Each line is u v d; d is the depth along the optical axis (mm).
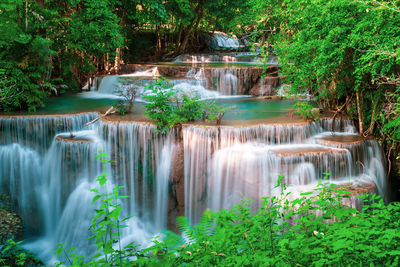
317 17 9211
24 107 12523
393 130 10242
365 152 9852
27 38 11367
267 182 8961
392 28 7711
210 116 10609
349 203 8086
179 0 21219
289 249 3328
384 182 10180
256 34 11992
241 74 16375
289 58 10711
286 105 13461
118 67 18828
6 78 11523
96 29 13156
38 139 11008
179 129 9961
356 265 2912
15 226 9758
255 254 3057
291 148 9477
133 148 10203
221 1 25125
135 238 9875
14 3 11055
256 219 3699
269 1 11250
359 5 7676
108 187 10234
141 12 19094
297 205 7582
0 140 10734
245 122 10367
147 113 10438
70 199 10391
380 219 3803
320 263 2738
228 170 9398
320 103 12359
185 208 10125
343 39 8734
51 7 14906
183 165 9992
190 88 15289
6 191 10812
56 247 9836
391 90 9742
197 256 3111
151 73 17938
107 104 13742
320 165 9031
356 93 10422
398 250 2855
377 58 8266
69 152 10266
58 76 16953
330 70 9734
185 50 28625
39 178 10891
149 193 10320
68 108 12812
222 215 3385
